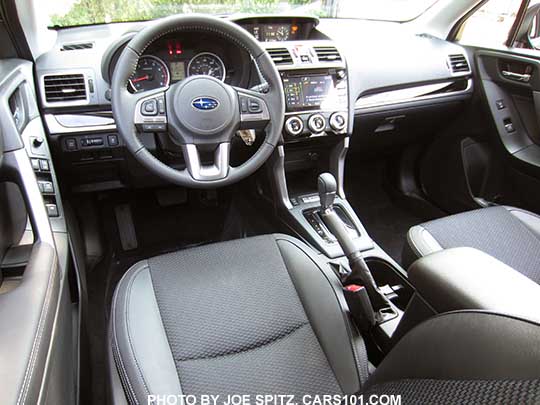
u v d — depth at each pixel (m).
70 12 1.58
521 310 0.65
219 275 1.00
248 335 0.88
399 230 2.07
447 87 1.87
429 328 0.58
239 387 0.79
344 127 1.58
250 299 0.95
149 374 0.78
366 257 1.40
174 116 1.14
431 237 1.28
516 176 1.81
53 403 0.71
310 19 1.59
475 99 1.90
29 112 1.24
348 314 0.95
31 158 1.19
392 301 1.30
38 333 0.67
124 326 0.87
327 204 1.17
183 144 1.17
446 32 1.97
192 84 1.14
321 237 1.45
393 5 2.05
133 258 1.83
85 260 1.73
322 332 0.90
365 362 0.87
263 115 1.22
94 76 1.36
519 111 1.80
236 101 1.19
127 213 1.96
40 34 1.45
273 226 1.71
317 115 1.53
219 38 1.32
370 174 2.34
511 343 0.45
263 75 1.23
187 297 0.94
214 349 0.85
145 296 0.94
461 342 0.51
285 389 0.80
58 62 1.37
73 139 1.39
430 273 0.78
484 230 1.32
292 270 1.03
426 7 2.06
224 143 1.19
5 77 1.14
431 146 2.13
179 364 0.81
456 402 0.42
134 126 1.14
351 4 1.98
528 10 1.72
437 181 2.13
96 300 1.63
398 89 1.73
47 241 0.94
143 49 1.11
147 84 1.33
